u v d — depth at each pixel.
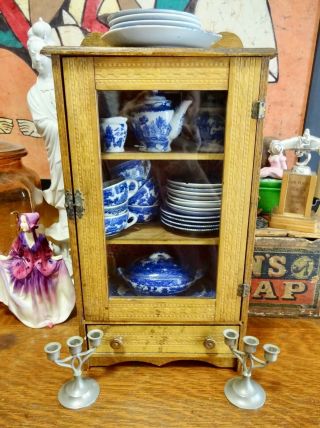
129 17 0.56
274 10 0.85
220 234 0.66
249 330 0.84
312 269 0.84
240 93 0.57
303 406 0.64
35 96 0.82
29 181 0.92
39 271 0.82
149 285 0.71
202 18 0.86
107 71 0.56
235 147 0.60
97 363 0.74
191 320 0.71
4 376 0.71
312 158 0.96
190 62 0.56
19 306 0.83
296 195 0.84
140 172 0.70
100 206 0.63
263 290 0.86
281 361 0.75
